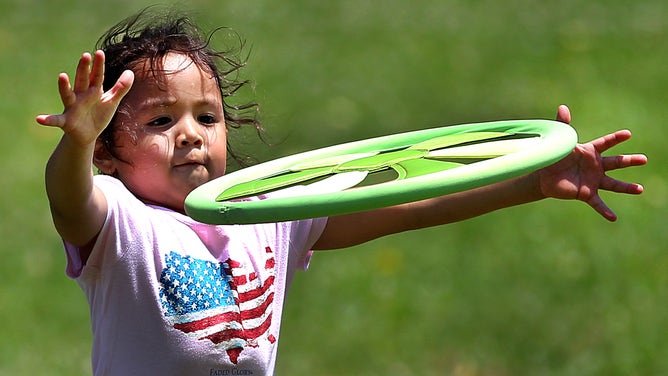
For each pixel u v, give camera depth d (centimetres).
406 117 2583
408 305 1773
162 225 923
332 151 1075
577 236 1959
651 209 2045
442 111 2623
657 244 1934
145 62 986
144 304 900
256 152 2219
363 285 1825
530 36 3117
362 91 2750
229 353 918
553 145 878
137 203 922
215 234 948
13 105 2575
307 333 1706
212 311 917
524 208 2056
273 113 2575
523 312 1752
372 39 3123
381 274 1856
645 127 2434
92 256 889
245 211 801
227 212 806
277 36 3111
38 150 2352
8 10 3247
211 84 996
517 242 1947
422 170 902
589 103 2602
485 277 1847
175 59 992
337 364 1633
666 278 1834
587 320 1731
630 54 2945
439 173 801
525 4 3394
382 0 3450
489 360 1647
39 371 1605
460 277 1847
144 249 903
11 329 1706
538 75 2834
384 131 2488
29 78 2745
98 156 990
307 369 1617
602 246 1923
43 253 1936
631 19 3225
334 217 1044
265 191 913
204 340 909
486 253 1916
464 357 1653
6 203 2111
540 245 1934
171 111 975
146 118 971
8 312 1750
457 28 3212
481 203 1047
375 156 1002
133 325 901
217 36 2820
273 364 962
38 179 2216
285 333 1706
